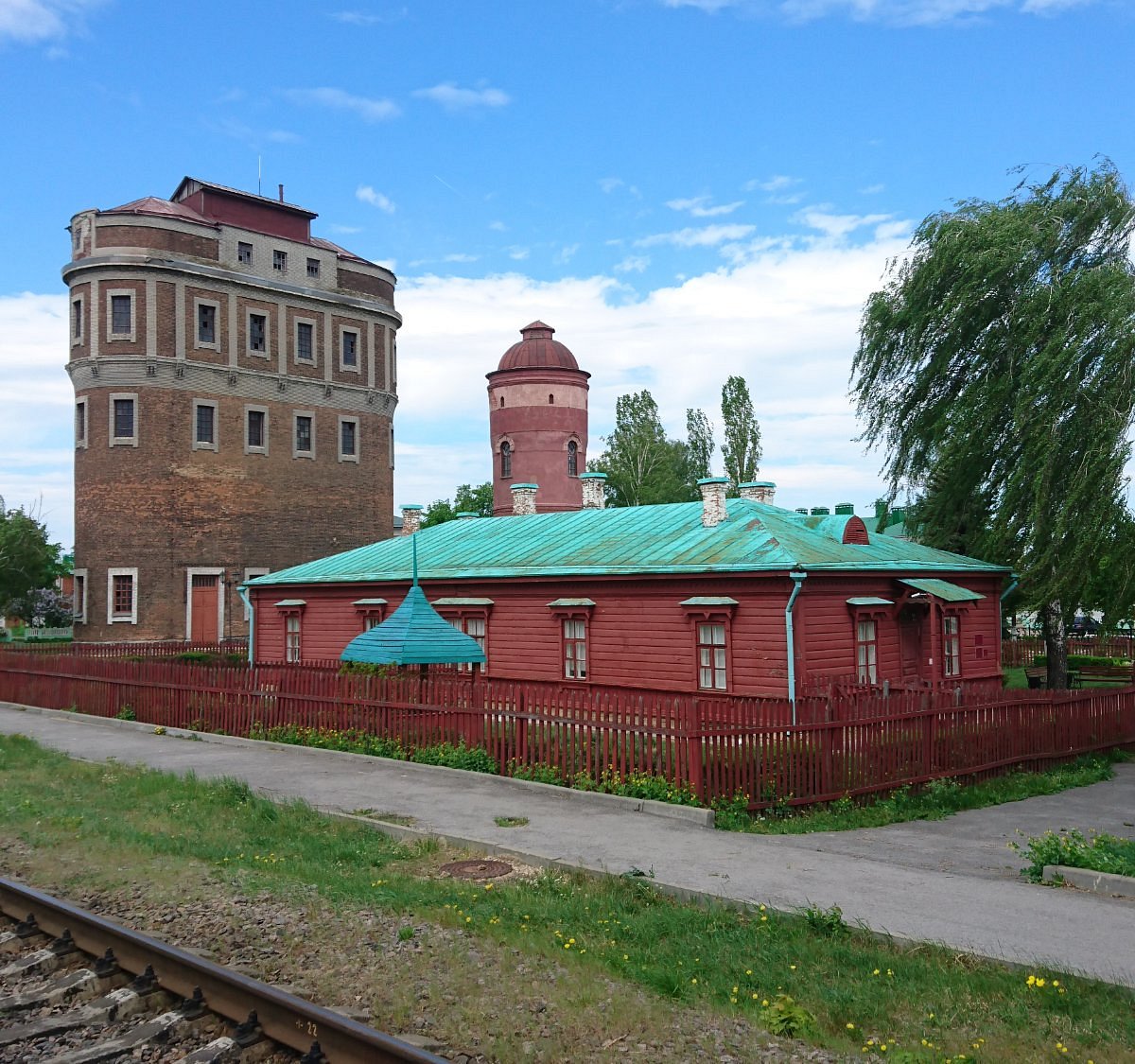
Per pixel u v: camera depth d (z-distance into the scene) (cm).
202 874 983
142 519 4384
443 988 680
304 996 671
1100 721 1959
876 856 1125
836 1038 612
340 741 1831
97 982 709
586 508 3186
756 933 808
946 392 2973
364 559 3061
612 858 1066
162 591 4397
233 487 4638
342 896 901
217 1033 633
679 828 1220
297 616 3075
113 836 1140
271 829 1210
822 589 2000
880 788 1466
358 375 5175
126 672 2342
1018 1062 578
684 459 7244
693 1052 591
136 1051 614
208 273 4572
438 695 1702
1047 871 987
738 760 1333
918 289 2920
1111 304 2527
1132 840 1148
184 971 684
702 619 2077
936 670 2127
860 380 3133
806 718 1402
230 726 2059
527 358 5141
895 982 699
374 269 5319
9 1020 662
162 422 4428
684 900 928
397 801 1383
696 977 708
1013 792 1577
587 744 1452
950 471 2864
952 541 2978
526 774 1515
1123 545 2578
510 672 2486
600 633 2286
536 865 1056
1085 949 764
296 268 4947
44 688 2627
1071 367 2536
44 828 1196
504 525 3012
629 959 746
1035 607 2614
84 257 4438
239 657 3541
